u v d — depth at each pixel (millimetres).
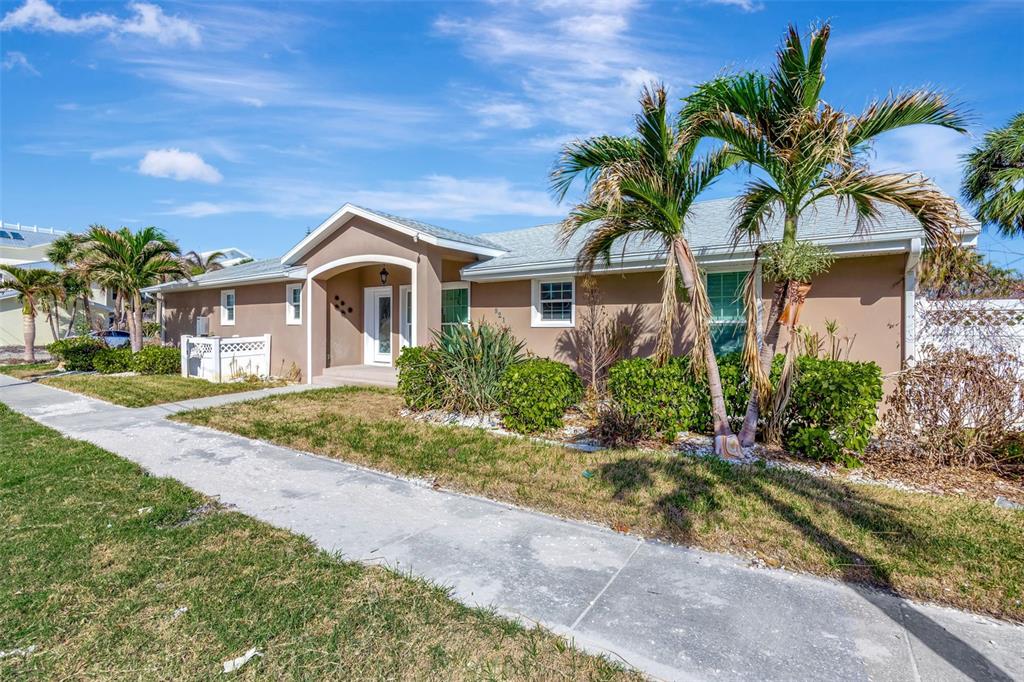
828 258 7102
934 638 3098
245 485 5871
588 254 7660
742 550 4203
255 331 16719
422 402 9789
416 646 3006
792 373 6367
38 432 8453
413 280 11836
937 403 6172
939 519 4691
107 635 3098
